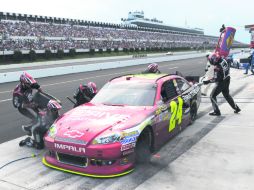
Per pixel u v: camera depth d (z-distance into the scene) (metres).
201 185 3.84
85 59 43.53
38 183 3.97
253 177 4.05
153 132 4.67
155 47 69.69
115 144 3.91
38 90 5.56
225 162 4.58
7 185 3.94
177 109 5.59
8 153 5.16
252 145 5.31
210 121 7.03
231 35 12.28
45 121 5.20
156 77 5.74
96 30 60.44
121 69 27.05
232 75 17.02
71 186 3.86
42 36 45.03
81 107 5.12
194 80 7.38
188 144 5.43
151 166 4.44
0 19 42.62
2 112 8.87
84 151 3.94
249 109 8.12
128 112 4.60
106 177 3.97
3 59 35.62
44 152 5.18
